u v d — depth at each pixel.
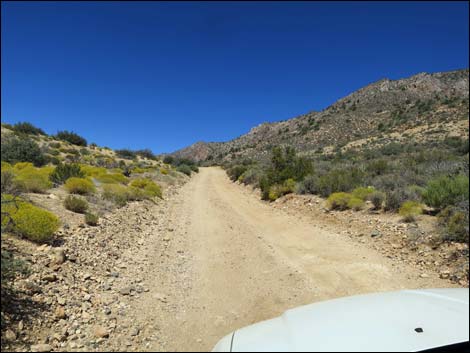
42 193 13.20
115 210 13.01
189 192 25.50
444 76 166.50
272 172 21.50
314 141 110.12
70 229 8.98
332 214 13.21
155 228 11.62
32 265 6.00
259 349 2.05
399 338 2.15
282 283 6.58
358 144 82.31
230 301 5.75
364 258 7.95
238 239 10.37
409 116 104.50
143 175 31.61
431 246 8.20
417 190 13.28
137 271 7.04
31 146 26.33
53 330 4.32
